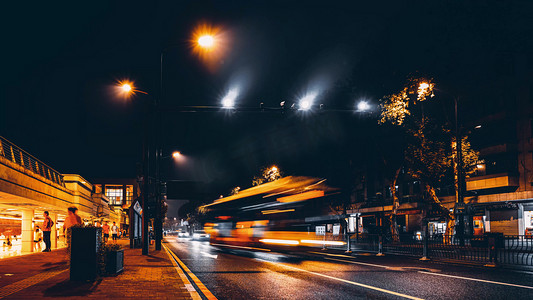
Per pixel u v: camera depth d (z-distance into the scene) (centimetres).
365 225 5428
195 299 711
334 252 2386
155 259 1633
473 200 3741
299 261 1705
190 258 1881
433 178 3072
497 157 3684
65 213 3469
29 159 2356
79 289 818
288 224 2403
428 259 1739
